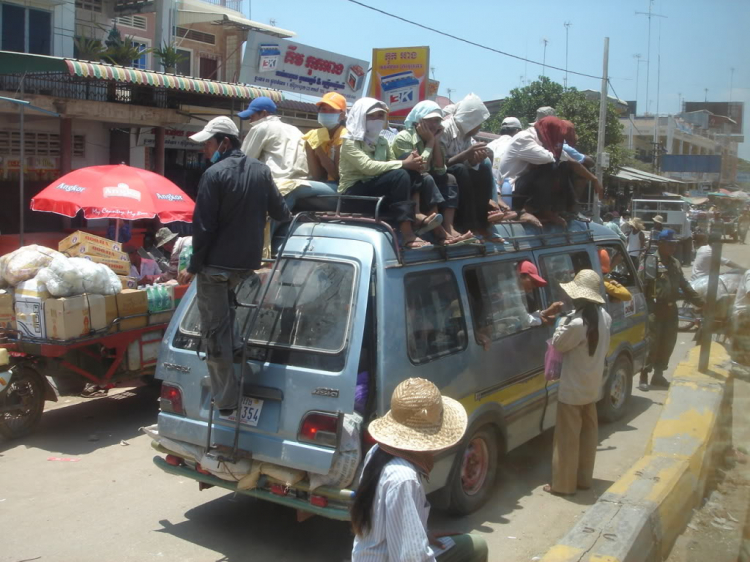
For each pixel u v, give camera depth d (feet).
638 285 24.49
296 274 13.94
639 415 23.66
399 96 54.19
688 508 15.06
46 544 14.17
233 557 13.80
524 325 17.43
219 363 12.79
